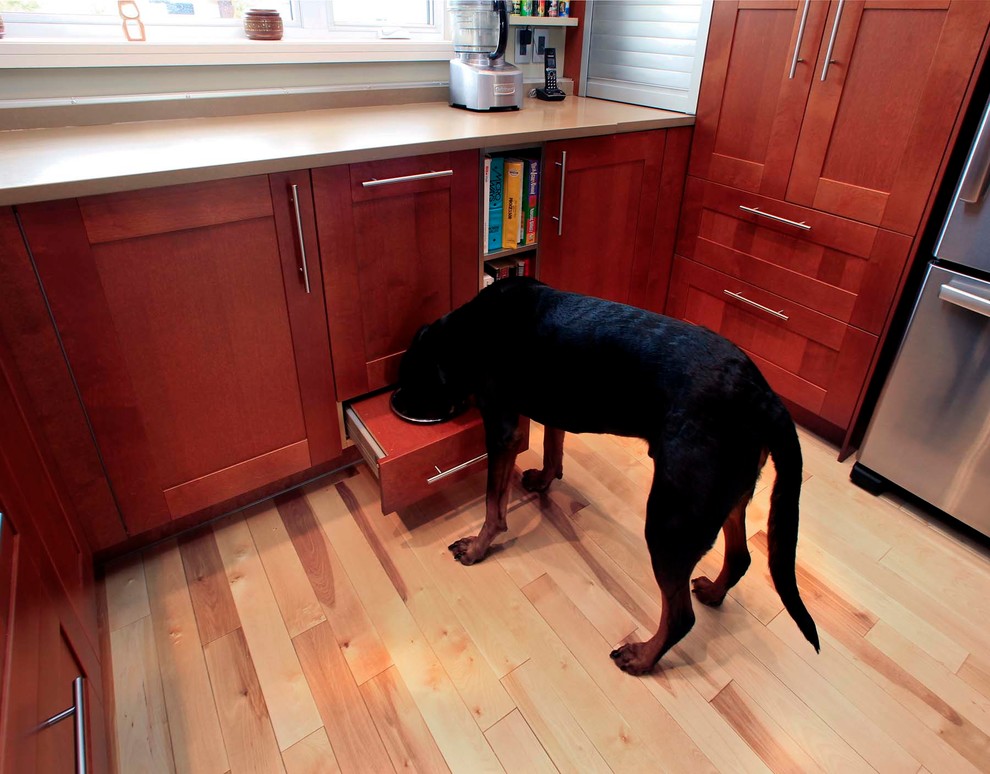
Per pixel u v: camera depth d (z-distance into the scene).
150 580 1.52
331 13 2.00
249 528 1.68
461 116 1.91
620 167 2.00
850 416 1.93
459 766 1.17
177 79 1.68
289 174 1.33
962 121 1.47
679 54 2.07
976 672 1.36
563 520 1.73
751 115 1.93
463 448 1.61
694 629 1.44
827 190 1.79
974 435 1.57
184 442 1.46
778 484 1.12
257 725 1.23
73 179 1.09
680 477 1.10
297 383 1.58
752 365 1.15
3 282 1.10
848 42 1.63
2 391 1.03
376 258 1.57
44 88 1.52
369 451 1.54
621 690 1.31
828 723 1.25
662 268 2.37
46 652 0.79
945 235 1.50
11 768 0.54
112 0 1.70
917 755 1.20
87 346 1.24
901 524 1.74
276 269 1.42
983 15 1.37
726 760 1.19
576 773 1.17
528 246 1.94
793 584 1.15
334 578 1.54
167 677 1.31
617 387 1.21
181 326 1.34
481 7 1.93
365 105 2.00
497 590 1.52
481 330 1.41
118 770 1.15
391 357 1.74
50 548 1.04
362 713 1.25
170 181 1.18
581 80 2.44
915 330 1.62
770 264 2.03
